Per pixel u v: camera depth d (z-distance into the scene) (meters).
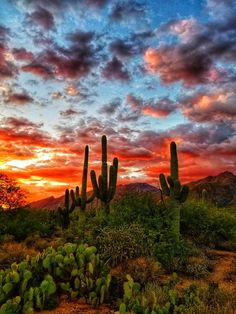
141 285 7.64
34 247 12.09
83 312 6.04
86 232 12.59
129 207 13.89
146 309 5.56
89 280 6.72
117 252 9.71
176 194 12.25
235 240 14.55
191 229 15.02
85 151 18.53
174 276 8.05
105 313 6.02
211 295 6.51
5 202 17.72
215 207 17.92
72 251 7.50
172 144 13.28
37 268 7.14
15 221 15.79
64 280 7.00
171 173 13.06
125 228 11.41
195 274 9.19
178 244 11.23
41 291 6.17
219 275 9.55
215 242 14.49
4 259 9.78
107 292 6.72
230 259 11.73
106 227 11.91
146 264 9.00
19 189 18.34
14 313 5.68
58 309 6.13
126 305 6.10
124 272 8.52
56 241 12.84
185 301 6.18
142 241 10.62
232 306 5.89
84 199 17.56
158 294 6.53
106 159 15.90
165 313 5.68
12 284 6.28
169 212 13.22
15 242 13.02
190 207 15.90
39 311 6.02
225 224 15.68
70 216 19.64
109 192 14.77
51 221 19.08
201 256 11.22
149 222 12.66
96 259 7.31
